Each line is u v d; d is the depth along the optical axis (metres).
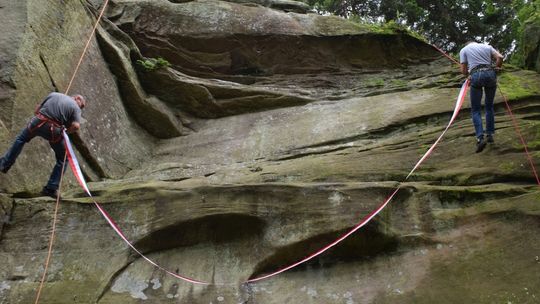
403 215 5.66
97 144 7.76
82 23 8.28
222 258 5.64
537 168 6.05
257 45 10.45
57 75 7.37
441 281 5.08
